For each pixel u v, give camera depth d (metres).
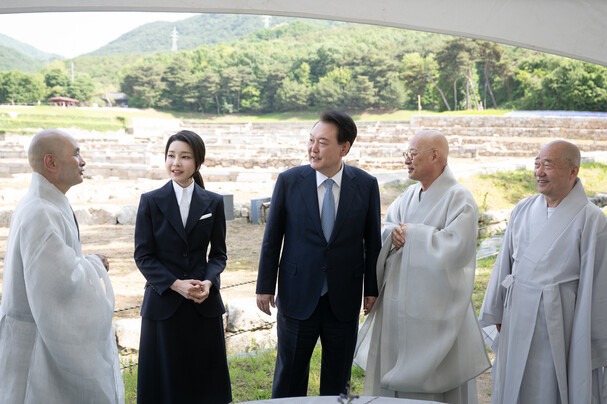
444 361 3.06
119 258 9.02
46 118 53.28
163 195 3.11
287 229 3.20
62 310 2.44
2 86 91.12
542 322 2.96
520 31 3.06
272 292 3.22
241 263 8.59
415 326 3.03
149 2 2.98
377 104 82.31
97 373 2.53
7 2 2.85
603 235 2.88
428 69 77.25
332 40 110.62
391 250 3.21
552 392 2.95
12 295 2.48
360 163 21.34
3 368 2.48
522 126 32.47
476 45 68.75
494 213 10.39
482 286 6.64
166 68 93.94
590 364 2.85
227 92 91.88
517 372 3.04
